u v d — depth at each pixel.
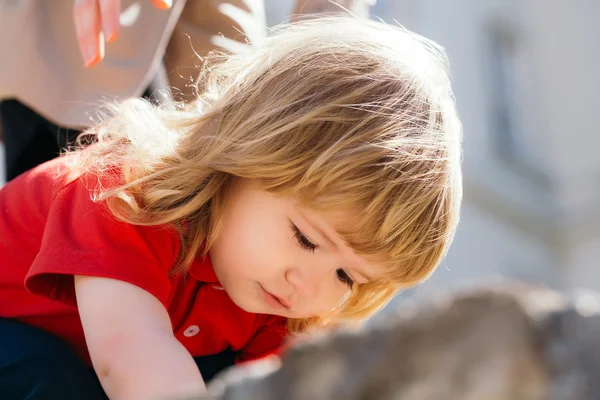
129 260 1.63
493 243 12.73
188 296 1.84
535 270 13.23
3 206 1.91
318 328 1.97
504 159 13.35
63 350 1.77
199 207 1.75
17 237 1.84
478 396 0.76
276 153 1.71
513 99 13.69
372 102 1.76
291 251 1.69
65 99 2.11
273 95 1.80
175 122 1.88
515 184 13.32
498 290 0.79
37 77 2.08
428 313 0.79
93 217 1.68
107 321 1.55
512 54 13.79
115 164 1.80
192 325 1.87
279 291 1.72
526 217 13.34
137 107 1.93
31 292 1.66
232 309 1.89
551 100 14.14
